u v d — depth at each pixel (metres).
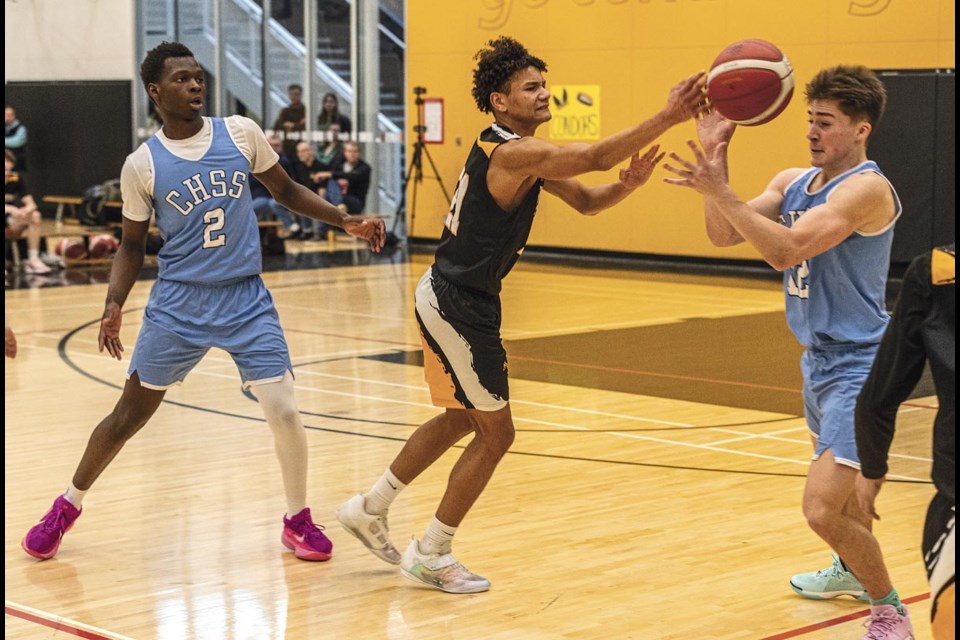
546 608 4.86
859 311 4.28
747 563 5.41
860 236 4.20
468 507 5.05
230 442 7.81
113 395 9.34
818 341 4.36
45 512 6.26
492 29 20.22
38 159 25.98
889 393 3.27
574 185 5.00
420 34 21.16
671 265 18.27
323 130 22.67
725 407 8.93
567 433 8.11
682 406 8.98
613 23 18.80
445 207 21.14
